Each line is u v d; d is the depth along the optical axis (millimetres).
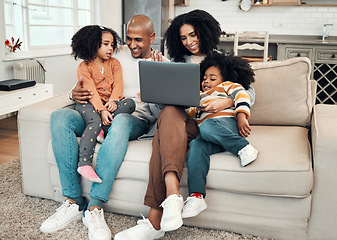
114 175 1831
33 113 2051
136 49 2207
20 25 4262
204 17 2184
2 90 3398
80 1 5352
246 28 6453
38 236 1757
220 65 1958
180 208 1604
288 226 1692
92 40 2035
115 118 1916
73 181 1901
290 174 1607
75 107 2186
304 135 1991
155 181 1694
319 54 5156
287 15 6230
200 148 1724
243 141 1694
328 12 6055
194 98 1708
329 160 1616
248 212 1729
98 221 1732
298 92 2148
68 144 1882
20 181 2408
